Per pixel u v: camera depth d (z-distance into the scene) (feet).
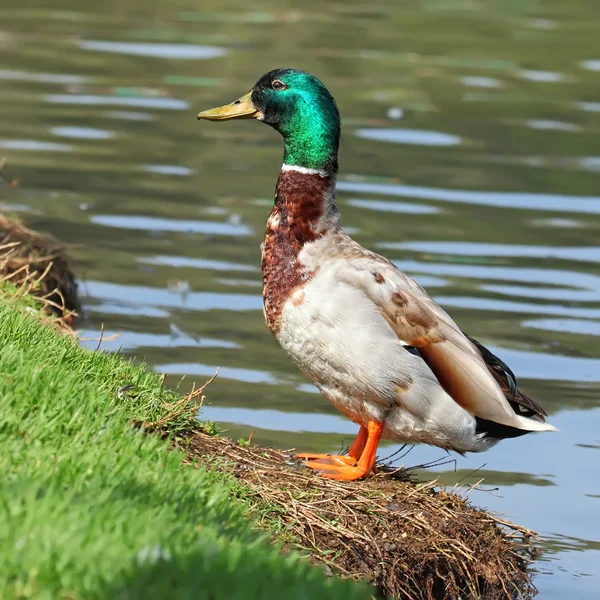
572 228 58.54
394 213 58.95
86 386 26.23
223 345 43.52
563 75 89.71
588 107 81.05
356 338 27.84
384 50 94.58
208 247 53.57
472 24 107.45
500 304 48.78
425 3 116.67
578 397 41.01
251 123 77.56
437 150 69.97
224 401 38.60
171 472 22.93
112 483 21.18
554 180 65.51
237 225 56.49
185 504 21.66
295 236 29.01
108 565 17.54
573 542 31.32
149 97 77.87
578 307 48.93
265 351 43.45
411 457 36.22
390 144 70.64
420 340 28.37
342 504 27.40
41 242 45.52
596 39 103.35
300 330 28.50
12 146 66.39
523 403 29.84
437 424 28.45
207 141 71.31
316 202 29.32
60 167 63.62
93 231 54.29
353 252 28.89
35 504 18.94
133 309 46.21
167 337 43.75
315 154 29.55
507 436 29.45
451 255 53.67
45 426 22.99
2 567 17.13
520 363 43.39
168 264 51.13
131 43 91.71
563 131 75.05
